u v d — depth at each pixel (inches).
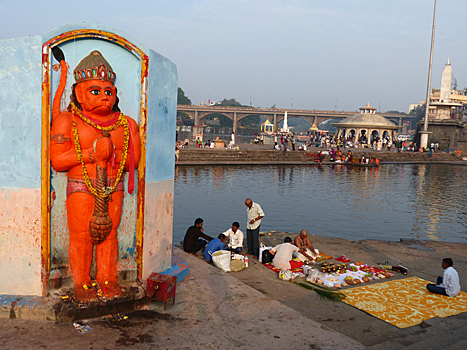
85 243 182.2
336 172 1083.3
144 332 168.1
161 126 207.8
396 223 508.4
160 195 211.8
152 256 208.8
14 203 175.8
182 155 1149.1
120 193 188.7
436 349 168.6
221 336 168.2
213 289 219.6
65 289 185.2
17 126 171.8
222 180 819.4
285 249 288.7
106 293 183.0
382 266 291.3
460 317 209.0
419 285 256.8
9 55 169.5
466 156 1831.9
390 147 1865.2
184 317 184.2
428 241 386.9
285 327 179.5
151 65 192.7
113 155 181.6
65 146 173.3
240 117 4667.8
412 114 5782.5
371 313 210.2
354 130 2271.2
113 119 182.7
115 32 183.2
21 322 168.9
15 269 179.5
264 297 212.5
